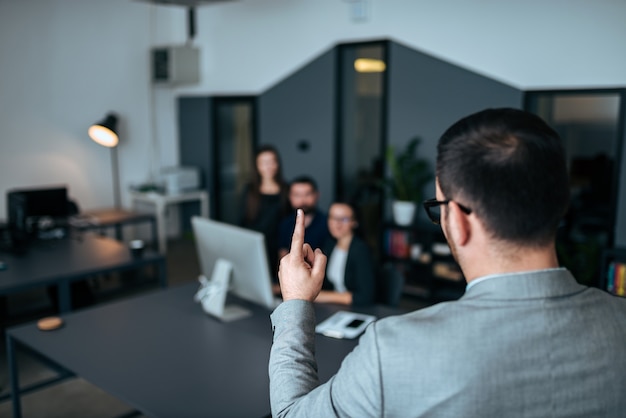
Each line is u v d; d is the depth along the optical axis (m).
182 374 2.00
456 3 4.65
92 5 6.12
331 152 5.65
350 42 5.35
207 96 6.71
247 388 1.90
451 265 4.72
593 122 4.86
